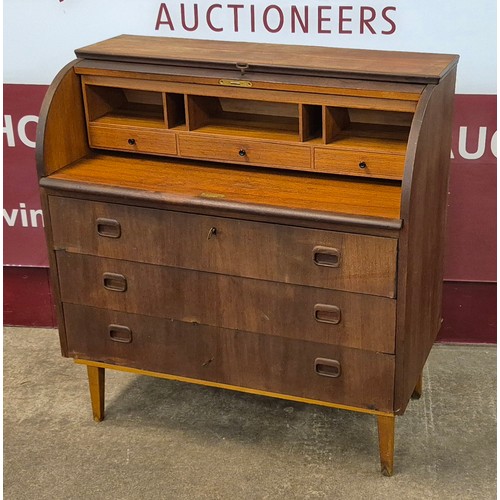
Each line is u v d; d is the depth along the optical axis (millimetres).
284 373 3223
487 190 3781
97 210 3223
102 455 3414
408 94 2951
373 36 3686
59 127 3303
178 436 3514
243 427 3555
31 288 4277
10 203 4133
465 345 4070
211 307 3219
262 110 3412
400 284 2914
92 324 3443
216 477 3279
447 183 3398
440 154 3156
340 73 3018
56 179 3234
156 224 3156
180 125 3352
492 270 3900
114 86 3318
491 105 3668
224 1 3725
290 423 3572
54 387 3854
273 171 3297
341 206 2967
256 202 3006
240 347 3246
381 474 3271
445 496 3154
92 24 3857
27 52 3916
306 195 3068
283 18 3717
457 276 3930
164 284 3252
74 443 3486
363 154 3076
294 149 3160
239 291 3150
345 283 2984
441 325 4020
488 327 4031
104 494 3207
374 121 3295
